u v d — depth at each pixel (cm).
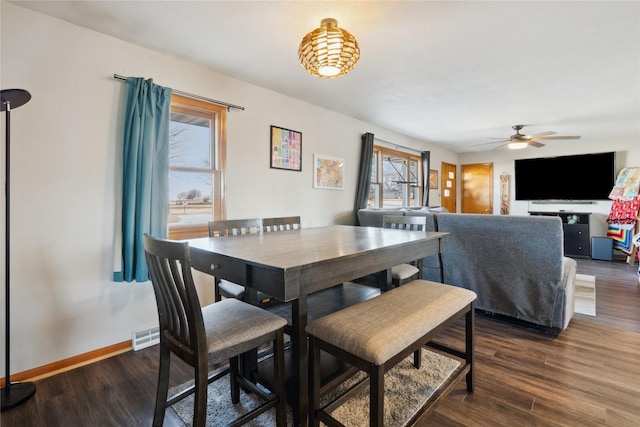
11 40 185
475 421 153
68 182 205
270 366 173
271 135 334
